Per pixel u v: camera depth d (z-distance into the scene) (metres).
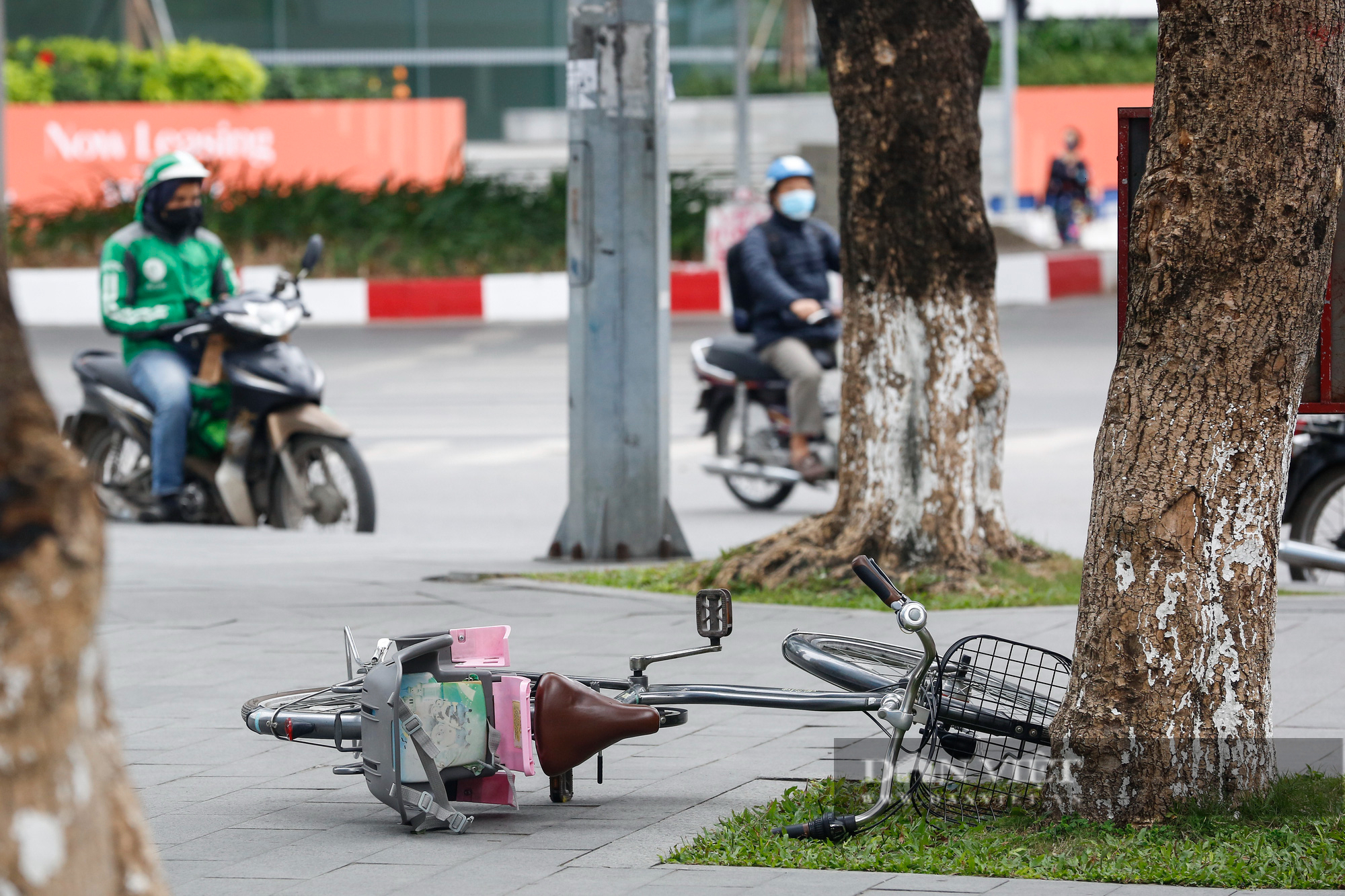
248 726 8.16
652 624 12.10
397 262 39.03
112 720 3.82
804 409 18.28
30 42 53.62
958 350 13.01
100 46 53.03
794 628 11.75
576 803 7.98
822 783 8.06
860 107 12.85
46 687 3.55
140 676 10.76
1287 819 7.11
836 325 18.50
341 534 16.89
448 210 40.88
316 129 46.44
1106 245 45.47
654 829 7.49
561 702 7.66
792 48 60.38
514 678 7.66
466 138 62.81
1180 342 7.13
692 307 36.91
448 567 15.00
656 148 15.56
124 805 3.81
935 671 7.73
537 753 7.71
